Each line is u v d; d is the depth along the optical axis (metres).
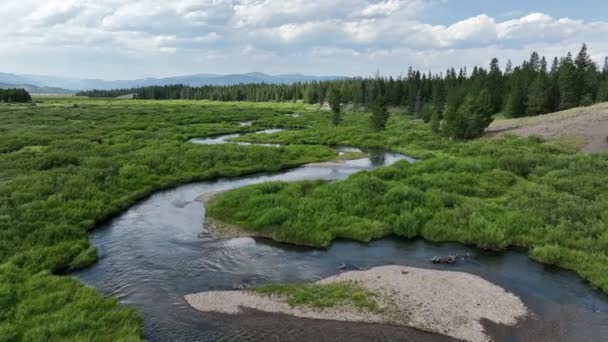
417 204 29.08
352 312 17.17
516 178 38.06
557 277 20.50
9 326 14.99
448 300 18.12
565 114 73.19
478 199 30.58
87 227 26.59
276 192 33.34
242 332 15.78
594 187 32.88
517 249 23.98
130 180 36.75
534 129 66.56
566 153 49.19
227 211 29.81
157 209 31.58
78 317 15.81
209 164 45.66
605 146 49.84
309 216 27.73
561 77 89.38
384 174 38.34
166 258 22.52
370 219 27.73
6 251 21.23
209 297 18.33
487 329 16.09
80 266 21.08
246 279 20.14
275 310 17.31
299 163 50.53
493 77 112.75
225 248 24.06
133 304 17.64
